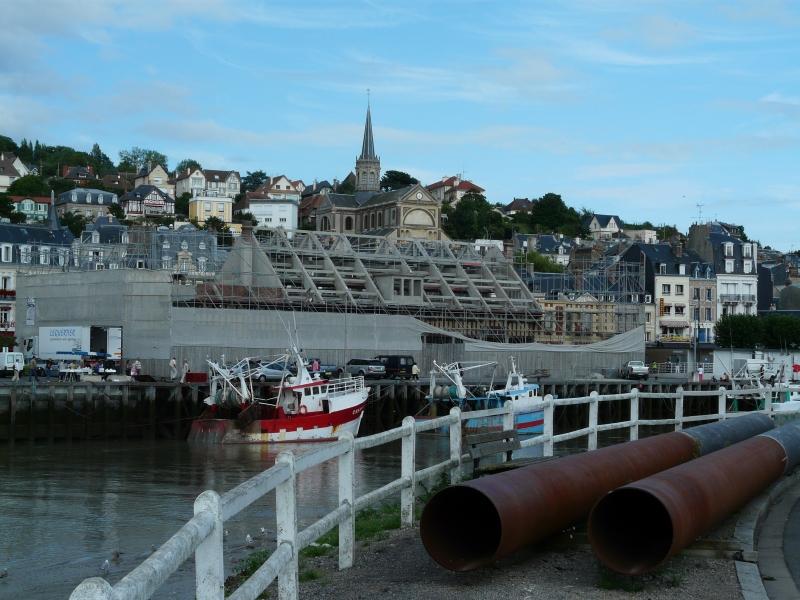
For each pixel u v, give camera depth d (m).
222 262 112.81
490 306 97.25
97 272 81.38
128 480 42.41
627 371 95.81
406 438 15.09
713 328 136.12
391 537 15.16
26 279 89.44
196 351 78.12
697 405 88.25
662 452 15.93
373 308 88.62
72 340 76.38
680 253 138.00
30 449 56.84
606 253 152.12
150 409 64.75
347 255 94.56
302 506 30.61
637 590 11.31
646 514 12.59
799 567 12.74
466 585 11.66
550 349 93.44
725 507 13.20
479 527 12.56
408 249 103.50
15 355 75.44
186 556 6.52
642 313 108.25
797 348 120.56
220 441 60.16
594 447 21.05
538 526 11.97
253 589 8.02
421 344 88.31
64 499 36.06
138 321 78.50
